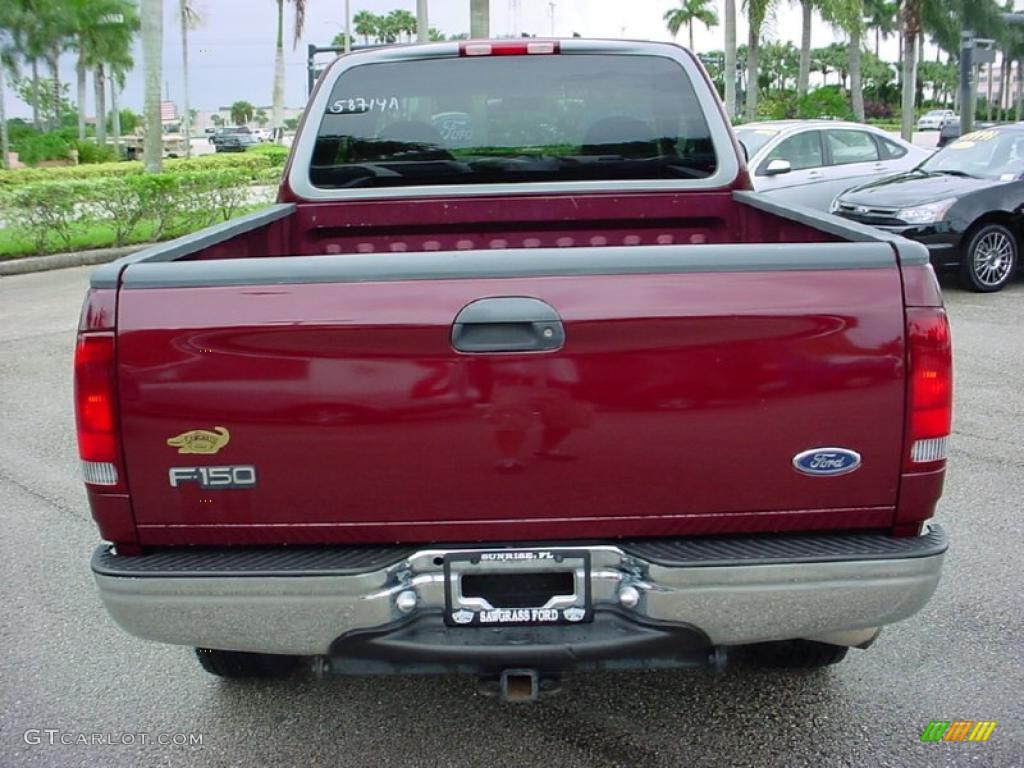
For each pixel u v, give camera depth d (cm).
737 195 427
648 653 266
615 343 258
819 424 262
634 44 435
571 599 268
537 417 261
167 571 261
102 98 5219
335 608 261
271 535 270
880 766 315
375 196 436
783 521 268
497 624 269
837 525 270
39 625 425
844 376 260
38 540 517
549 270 258
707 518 267
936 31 3734
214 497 266
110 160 4338
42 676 384
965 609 413
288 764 324
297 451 263
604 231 440
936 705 348
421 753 328
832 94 3441
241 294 259
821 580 260
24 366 892
